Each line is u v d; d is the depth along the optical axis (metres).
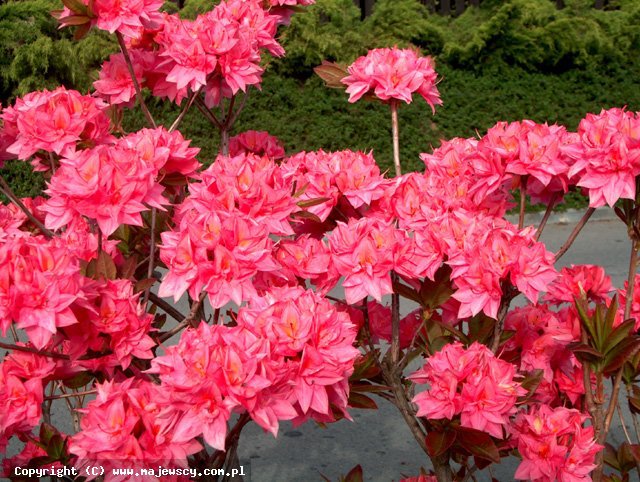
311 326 0.76
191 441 0.77
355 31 4.50
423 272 0.91
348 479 1.18
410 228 0.97
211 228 0.83
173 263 0.83
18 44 3.88
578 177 0.98
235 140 1.43
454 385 0.86
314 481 1.82
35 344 0.75
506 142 0.98
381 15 4.53
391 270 0.93
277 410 0.72
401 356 1.16
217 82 1.17
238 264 0.82
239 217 0.84
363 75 1.20
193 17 4.26
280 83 4.23
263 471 1.87
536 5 4.53
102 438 0.75
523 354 1.07
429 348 1.00
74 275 0.80
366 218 0.93
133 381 0.91
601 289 1.09
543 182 0.95
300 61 4.33
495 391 0.86
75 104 1.07
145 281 0.94
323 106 4.18
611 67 4.66
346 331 0.79
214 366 0.68
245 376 0.69
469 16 4.72
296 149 4.08
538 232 1.06
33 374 0.87
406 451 1.97
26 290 0.75
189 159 0.98
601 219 3.94
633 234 1.00
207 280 0.82
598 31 4.63
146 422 0.75
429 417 0.87
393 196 1.03
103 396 0.78
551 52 4.55
